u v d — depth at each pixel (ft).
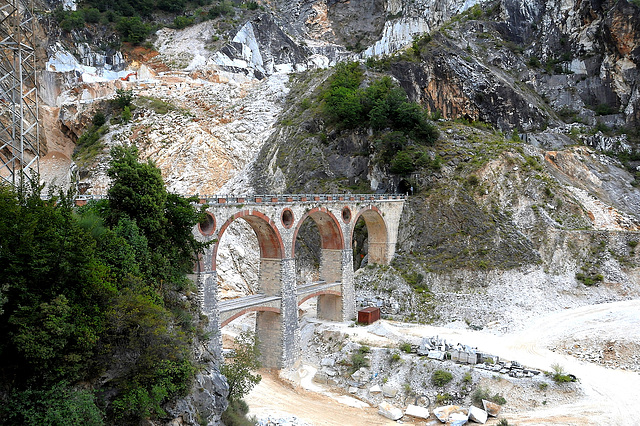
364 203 255.91
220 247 288.10
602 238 251.60
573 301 231.91
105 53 513.04
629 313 212.02
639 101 387.14
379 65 417.08
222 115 427.74
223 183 375.25
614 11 409.49
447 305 241.14
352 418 166.40
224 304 183.42
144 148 387.96
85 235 108.78
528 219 268.82
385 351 197.47
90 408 96.02
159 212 143.13
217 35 546.67
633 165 354.13
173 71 496.23
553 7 472.44
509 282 242.78
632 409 154.71
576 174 325.21
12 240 97.30
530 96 422.00
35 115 171.83
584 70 441.27
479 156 301.02
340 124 358.02
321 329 228.22
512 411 161.79
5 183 131.75
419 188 297.12
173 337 120.37
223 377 141.69
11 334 92.43
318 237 306.96
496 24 486.79
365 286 265.75
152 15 578.66
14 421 91.56
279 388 186.19
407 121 320.91
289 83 475.31
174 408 115.03
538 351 192.95
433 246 269.44
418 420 165.37
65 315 97.76
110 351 107.24
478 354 185.47
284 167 355.77
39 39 459.73
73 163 386.52
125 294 112.57
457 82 403.95
